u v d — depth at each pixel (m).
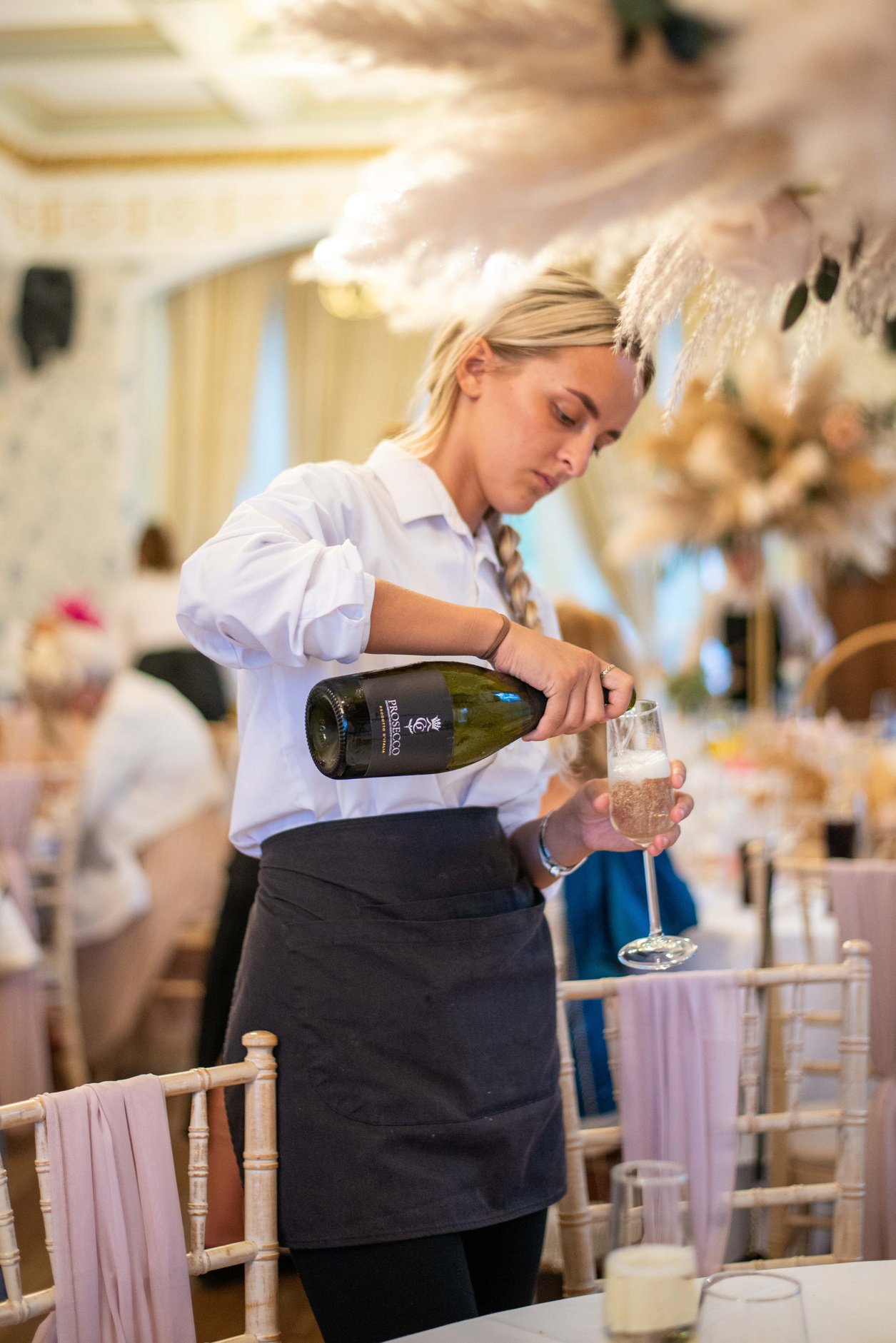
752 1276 0.76
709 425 3.87
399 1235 1.13
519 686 1.14
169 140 7.57
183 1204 2.65
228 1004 2.68
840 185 0.70
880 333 0.91
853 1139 1.50
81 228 7.86
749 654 5.07
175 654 4.77
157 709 4.02
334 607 1.01
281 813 1.23
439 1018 1.16
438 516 1.31
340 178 7.59
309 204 7.64
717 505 3.89
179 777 4.04
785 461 3.82
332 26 0.64
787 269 0.76
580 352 1.24
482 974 1.18
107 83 6.93
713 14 0.56
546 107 0.64
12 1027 3.36
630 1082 1.52
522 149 0.62
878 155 0.57
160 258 7.82
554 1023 1.29
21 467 8.02
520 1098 1.21
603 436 1.30
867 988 1.53
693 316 0.89
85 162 7.74
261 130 7.46
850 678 7.22
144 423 8.05
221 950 2.69
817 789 3.25
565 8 0.61
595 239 0.77
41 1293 1.08
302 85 6.93
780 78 0.54
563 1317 0.98
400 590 1.07
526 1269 1.26
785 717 4.39
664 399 0.94
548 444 1.28
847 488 3.77
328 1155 1.16
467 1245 1.26
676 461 3.98
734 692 5.04
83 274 7.92
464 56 0.63
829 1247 2.32
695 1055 1.53
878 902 2.28
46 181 7.82
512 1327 0.96
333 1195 1.15
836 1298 1.00
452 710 1.08
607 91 0.62
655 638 7.91
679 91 0.61
